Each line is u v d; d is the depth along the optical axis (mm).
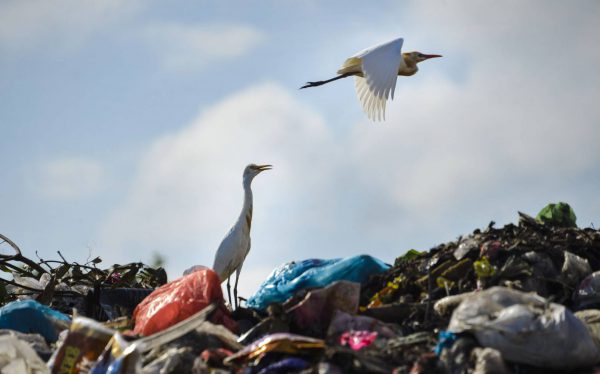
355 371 10328
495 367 9961
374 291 13281
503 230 13914
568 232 13758
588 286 12266
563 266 12734
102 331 10922
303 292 12867
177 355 10977
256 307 13688
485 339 10305
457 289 12523
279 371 10523
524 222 14156
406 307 12211
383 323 11672
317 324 12109
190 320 11305
